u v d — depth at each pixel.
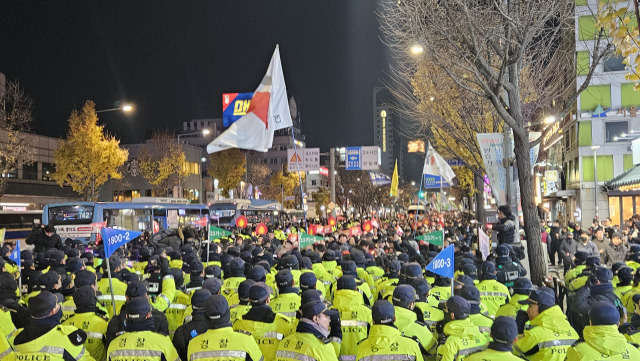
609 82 39.84
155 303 7.91
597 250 15.16
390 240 16.72
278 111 14.66
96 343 6.25
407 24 11.26
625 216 35.50
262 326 5.69
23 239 27.69
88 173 44.16
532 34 10.34
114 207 27.38
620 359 4.66
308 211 58.62
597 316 4.73
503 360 4.48
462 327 5.20
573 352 4.85
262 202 42.50
